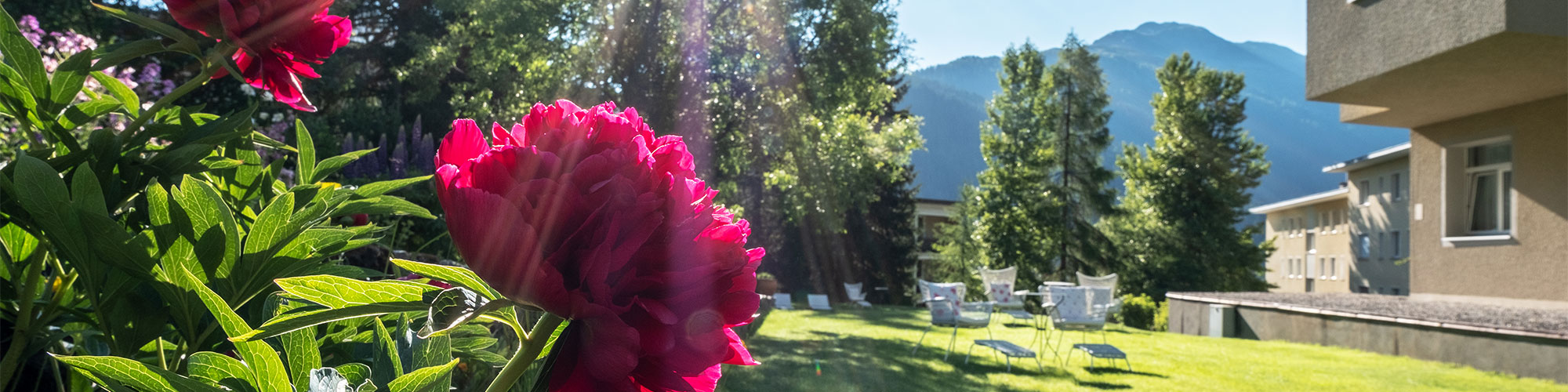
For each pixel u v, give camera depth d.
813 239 28.75
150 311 0.66
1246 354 10.42
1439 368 8.94
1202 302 14.39
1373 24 9.07
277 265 0.61
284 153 3.94
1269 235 46.41
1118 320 17.81
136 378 0.43
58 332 0.74
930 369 8.50
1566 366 7.82
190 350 0.63
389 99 15.21
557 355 0.39
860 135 16.02
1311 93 10.20
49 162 0.69
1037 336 13.05
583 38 13.52
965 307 10.98
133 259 0.58
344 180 4.87
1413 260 12.41
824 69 14.88
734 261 0.43
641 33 13.39
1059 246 29.27
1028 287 28.38
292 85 0.77
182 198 0.59
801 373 7.41
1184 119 31.77
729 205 14.18
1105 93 29.72
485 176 0.40
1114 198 30.08
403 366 0.52
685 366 0.41
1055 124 29.70
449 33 15.56
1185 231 30.55
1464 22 7.74
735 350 0.45
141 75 4.67
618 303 0.40
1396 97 10.11
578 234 0.38
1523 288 10.38
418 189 4.91
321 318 0.39
